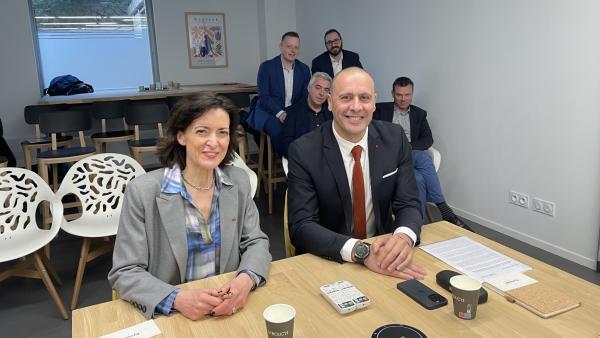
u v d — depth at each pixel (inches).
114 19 238.2
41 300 105.3
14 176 99.6
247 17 262.1
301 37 255.1
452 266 54.4
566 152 116.0
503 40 129.0
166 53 247.9
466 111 145.8
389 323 42.9
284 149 149.8
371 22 189.6
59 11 227.5
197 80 257.3
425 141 146.6
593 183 110.7
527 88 124.0
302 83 179.2
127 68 245.4
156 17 242.4
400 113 148.9
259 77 174.7
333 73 188.5
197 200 56.2
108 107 191.5
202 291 46.4
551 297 46.1
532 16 119.7
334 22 219.6
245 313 45.8
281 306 39.7
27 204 100.0
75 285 102.1
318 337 41.0
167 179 55.0
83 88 214.1
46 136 188.2
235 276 52.9
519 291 47.4
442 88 154.5
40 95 223.3
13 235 97.3
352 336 41.1
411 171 73.7
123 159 113.0
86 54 236.4
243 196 60.2
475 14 137.1
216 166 54.9
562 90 114.8
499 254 57.5
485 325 42.3
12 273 101.1
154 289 47.5
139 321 45.1
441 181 161.0
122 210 54.2
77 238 142.9
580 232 115.6
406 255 54.2
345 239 57.7
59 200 103.4
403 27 170.1
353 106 64.6
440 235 64.6
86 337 42.1
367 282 51.5
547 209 123.2
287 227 71.1
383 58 185.2
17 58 213.9
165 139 56.7
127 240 52.9
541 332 40.9
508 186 134.3
